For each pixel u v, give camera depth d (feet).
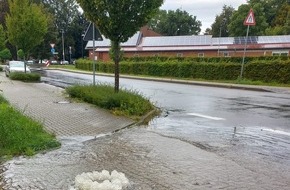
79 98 42.63
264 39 173.68
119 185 13.76
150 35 240.73
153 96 50.90
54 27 245.04
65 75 108.78
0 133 19.92
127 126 27.12
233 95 53.11
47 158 18.30
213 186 14.55
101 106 35.76
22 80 77.05
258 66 77.36
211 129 26.73
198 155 19.11
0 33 122.52
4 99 35.04
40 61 252.62
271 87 65.21
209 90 61.67
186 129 26.61
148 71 105.70
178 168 16.80
